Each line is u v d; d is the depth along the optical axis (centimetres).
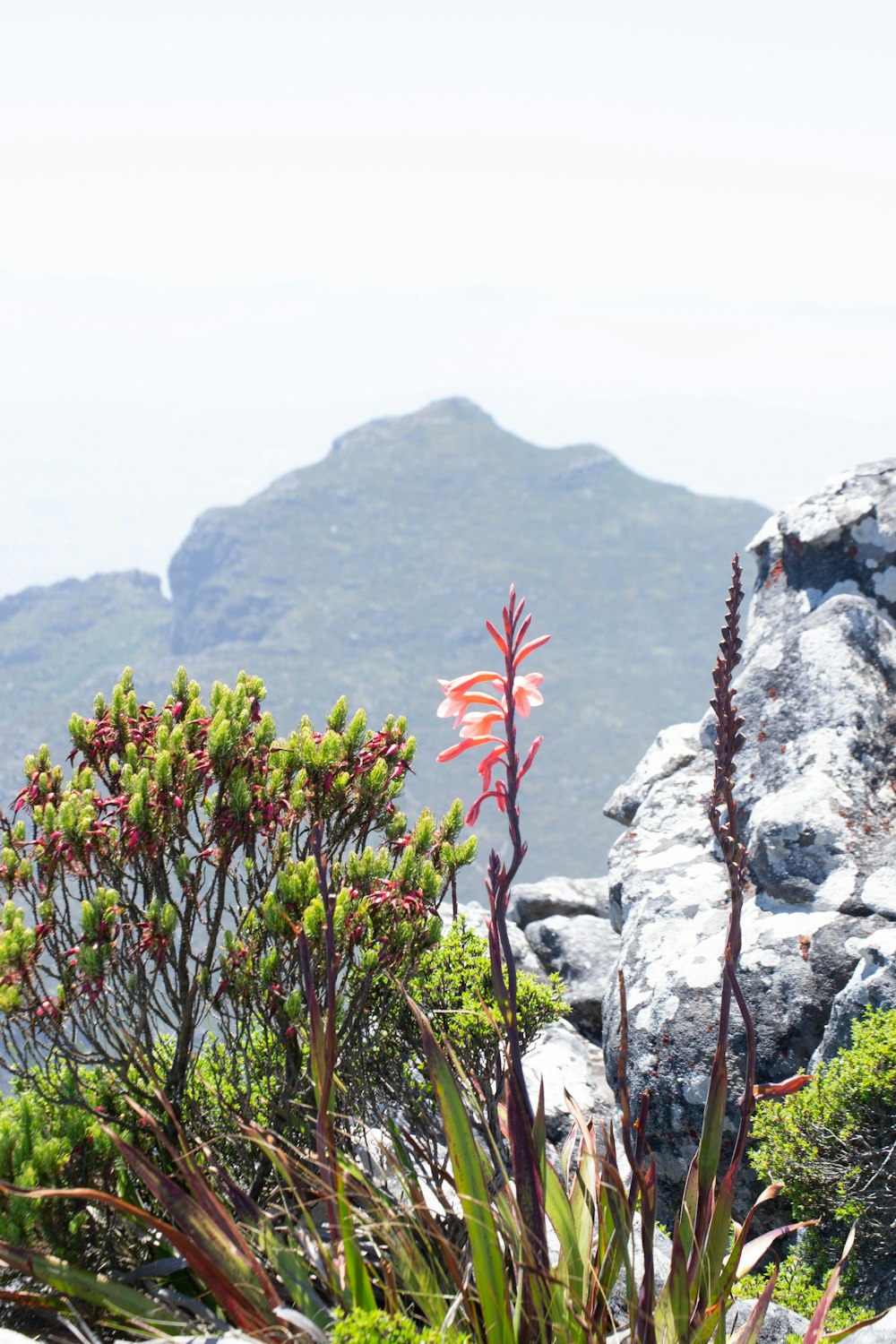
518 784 242
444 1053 369
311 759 380
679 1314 258
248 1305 260
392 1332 233
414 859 372
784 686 661
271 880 373
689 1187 286
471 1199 257
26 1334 301
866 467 748
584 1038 686
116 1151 320
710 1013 523
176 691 413
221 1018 353
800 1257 428
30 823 361
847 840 562
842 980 505
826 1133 411
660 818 699
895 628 676
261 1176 352
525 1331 262
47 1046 338
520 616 236
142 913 349
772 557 760
